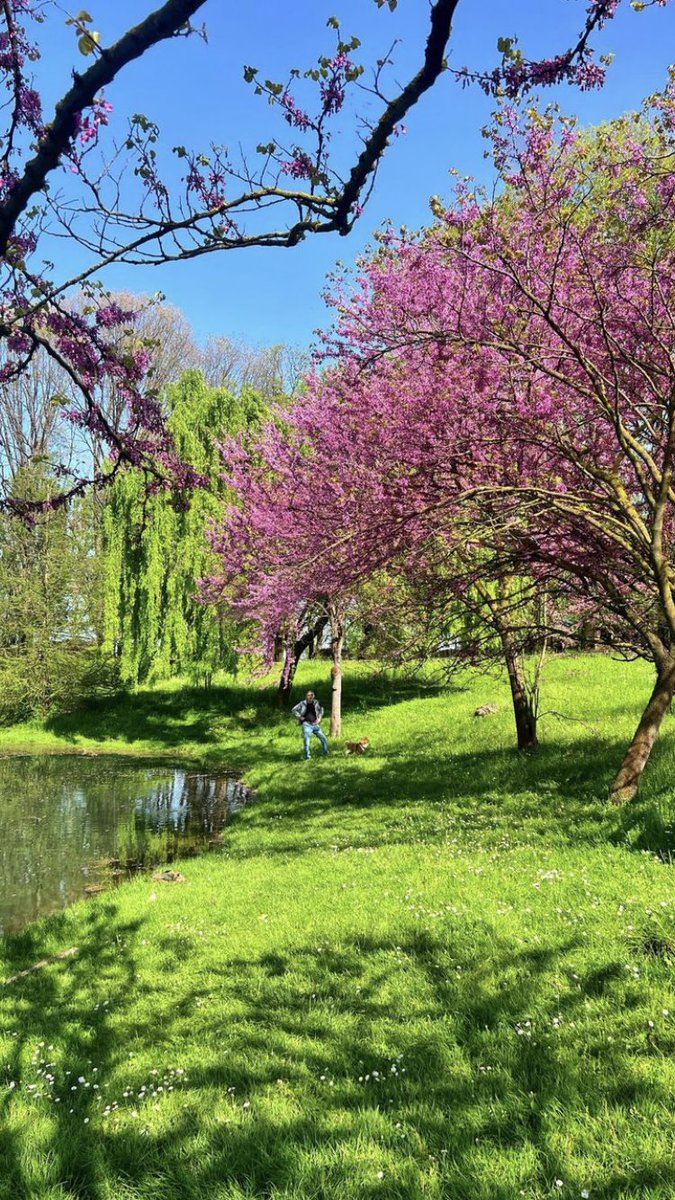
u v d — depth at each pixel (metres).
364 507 9.14
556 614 11.61
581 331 7.56
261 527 16.09
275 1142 3.09
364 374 8.49
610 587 8.39
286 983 4.89
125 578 24.56
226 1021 4.49
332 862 8.10
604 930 4.61
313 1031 4.13
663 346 7.06
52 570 27.81
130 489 23.94
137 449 3.58
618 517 8.24
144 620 24.22
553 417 8.10
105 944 6.64
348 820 10.67
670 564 8.16
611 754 10.40
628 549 7.75
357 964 4.99
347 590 10.14
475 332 7.63
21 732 26.25
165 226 2.53
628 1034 3.47
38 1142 3.37
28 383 29.08
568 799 8.83
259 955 5.54
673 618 7.41
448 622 9.89
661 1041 3.37
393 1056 3.70
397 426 8.52
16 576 27.91
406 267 8.16
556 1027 3.65
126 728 25.73
